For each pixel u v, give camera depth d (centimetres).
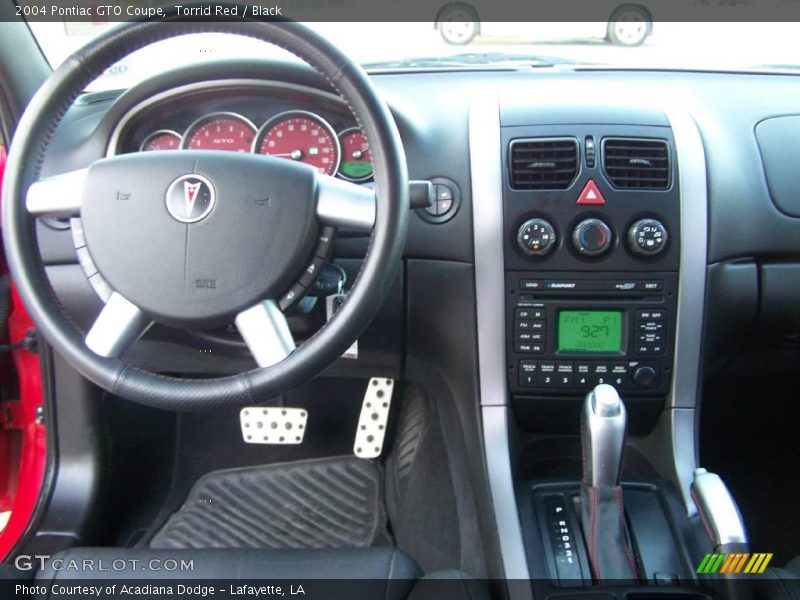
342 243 141
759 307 147
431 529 164
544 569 125
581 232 135
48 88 104
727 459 192
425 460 179
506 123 139
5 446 170
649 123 138
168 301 103
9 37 141
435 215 140
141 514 182
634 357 140
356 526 179
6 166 105
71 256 143
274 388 102
